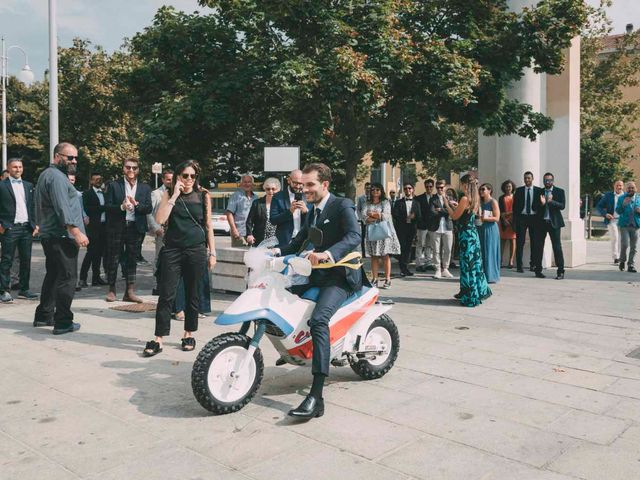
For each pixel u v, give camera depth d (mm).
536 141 14047
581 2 10977
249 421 4395
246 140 12203
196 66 11164
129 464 3705
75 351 6328
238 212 9781
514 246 13664
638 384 5270
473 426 4297
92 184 11133
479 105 11211
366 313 5137
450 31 11250
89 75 27188
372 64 9914
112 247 9219
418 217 12328
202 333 7109
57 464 3711
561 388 5152
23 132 44750
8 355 6168
